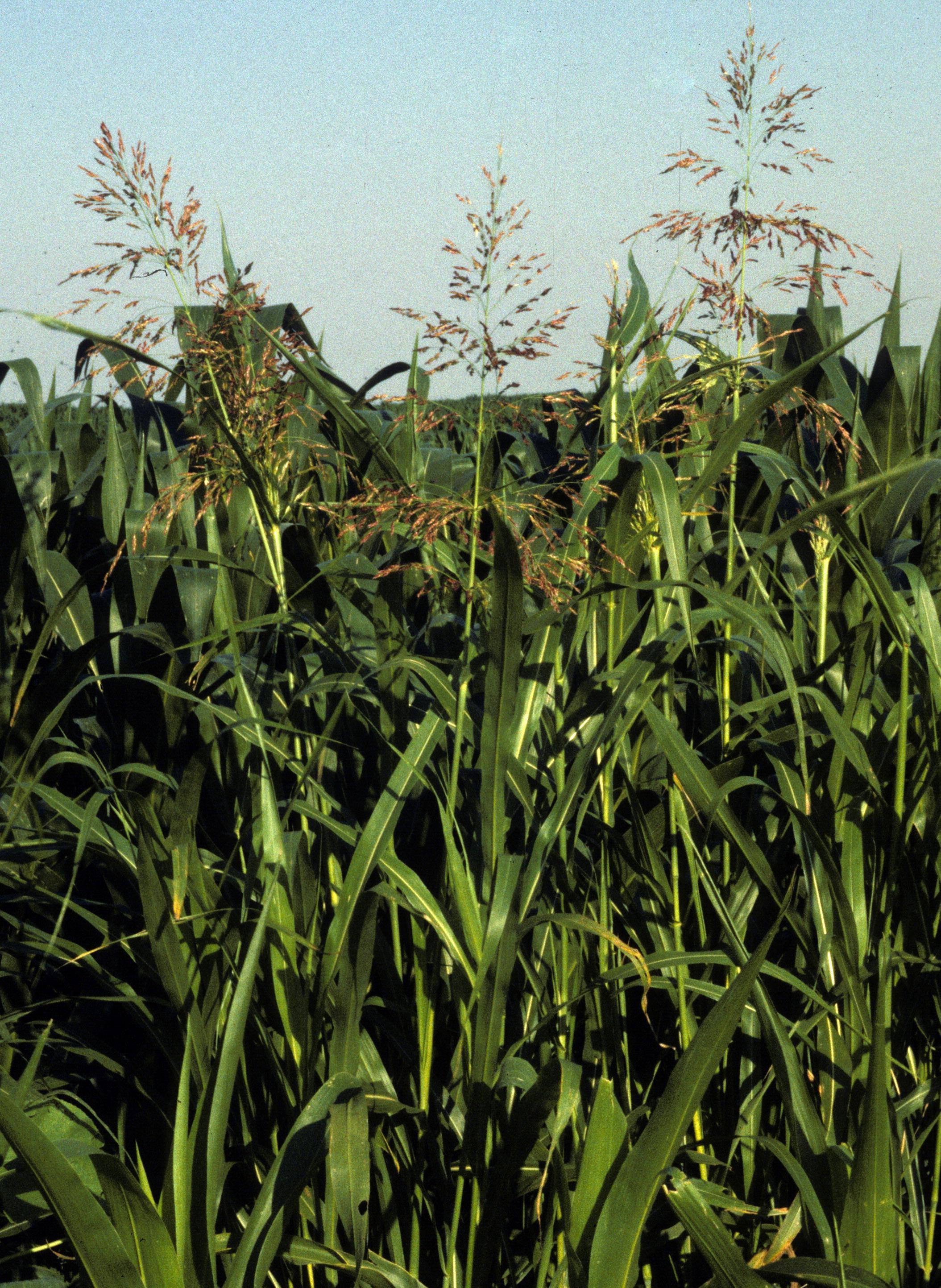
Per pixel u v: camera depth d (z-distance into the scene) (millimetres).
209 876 1393
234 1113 1501
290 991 1317
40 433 2676
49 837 1752
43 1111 1700
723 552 2127
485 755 1297
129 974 1760
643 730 1655
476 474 1395
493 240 1297
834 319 2855
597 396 1913
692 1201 1178
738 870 1670
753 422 1374
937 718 1490
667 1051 1665
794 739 1575
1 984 1900
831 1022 1434
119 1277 997
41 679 2068
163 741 1908
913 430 2568
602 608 1653
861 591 1943
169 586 1932
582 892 1604
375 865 1279
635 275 2090
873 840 1564
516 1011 1562
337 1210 1064
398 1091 1556
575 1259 1117
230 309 1534
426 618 2205
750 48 1569
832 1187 1218
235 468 1625
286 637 1927
